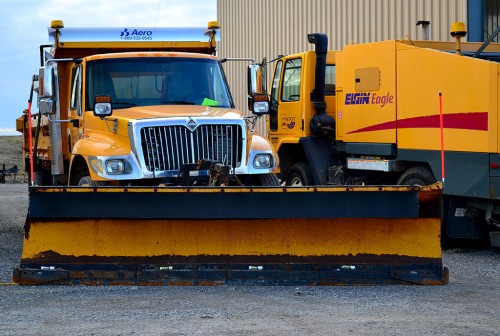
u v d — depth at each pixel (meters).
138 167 9.03
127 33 11.64
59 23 11.30
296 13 23.67
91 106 10.20
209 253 7.97
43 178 13.65
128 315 6.67
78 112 10.48
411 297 7.46
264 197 7.82
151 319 6.51
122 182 9.20
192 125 9.12
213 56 10.88
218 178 8.71
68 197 7.77
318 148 13.91
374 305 7.08
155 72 10.41
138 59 10.44
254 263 7.97
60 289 7.79
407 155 11.75
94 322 6.42
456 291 7.80
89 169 9.24
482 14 15.89
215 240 7.98
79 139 10.02
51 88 9.70
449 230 11.16
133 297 7.42
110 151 9.15
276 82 14.97
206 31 11.85
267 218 7.86
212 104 10.36
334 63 14.48
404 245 8.05
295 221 7.99
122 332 6.06
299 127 14.16
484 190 10.42
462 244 11.89
